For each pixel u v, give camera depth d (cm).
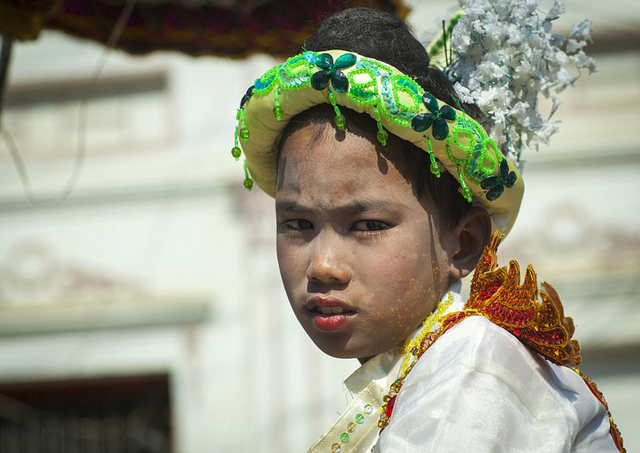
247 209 1387
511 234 1373
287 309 1346
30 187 1429
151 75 1453
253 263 1370
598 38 1388
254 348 1348
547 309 261
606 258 1362
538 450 235
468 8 329
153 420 1411
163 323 1395
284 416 1313
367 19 309
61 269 1419
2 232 1430
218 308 1386
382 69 278
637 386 1348
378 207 277
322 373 1318
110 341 1402
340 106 282
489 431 229
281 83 286
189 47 812
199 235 1410
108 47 798
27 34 643
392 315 279
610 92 1399
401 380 271
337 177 277
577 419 251
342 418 293
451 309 289
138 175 1426
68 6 775
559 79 343
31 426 1423
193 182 1420
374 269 276
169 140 1439
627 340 1336
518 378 246
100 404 1428
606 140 1382
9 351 1413
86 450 1415
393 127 276
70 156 1441
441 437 228
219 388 1358
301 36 778
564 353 258
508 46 327
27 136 1449
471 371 241
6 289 1418
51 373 1402
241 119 312
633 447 1333
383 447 233
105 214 1430
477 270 282
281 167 293
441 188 295
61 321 1402
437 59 362
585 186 1380
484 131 292
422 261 284
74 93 1455
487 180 293
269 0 768
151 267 1409
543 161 1385
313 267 276
